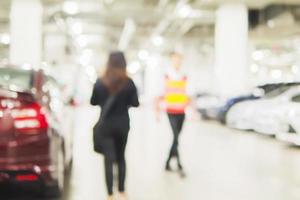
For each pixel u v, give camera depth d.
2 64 6.19
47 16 31.81
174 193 6.49
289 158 10.17
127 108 5.38
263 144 12.91
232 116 18.44
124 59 5.36
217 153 10.98
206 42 44.22
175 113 7.93
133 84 5.37
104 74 5.34
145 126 20.30
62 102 6.83
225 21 24.86
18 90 5.07
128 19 35.47
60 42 43.28
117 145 5.41
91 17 34.97
